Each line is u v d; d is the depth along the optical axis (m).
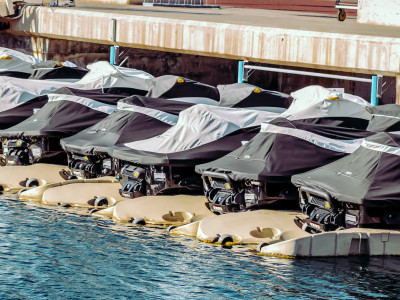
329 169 35.59
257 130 41.66
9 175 45.09
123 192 41.22
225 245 34.50
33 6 69.25
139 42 61.44
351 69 48.72
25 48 71.06
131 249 33.69
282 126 37.91
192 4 81.69
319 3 79.75
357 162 34.91
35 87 52.19
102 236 35.47
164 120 43.56
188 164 39.75
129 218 38.16
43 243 34.19
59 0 73.25
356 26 57.69
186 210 38.53
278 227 35.31
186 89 49.34
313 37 50.31
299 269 31.36
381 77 47.50
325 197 34.06
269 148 37.56
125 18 62.16
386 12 58.72
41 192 42.03
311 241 32.91
